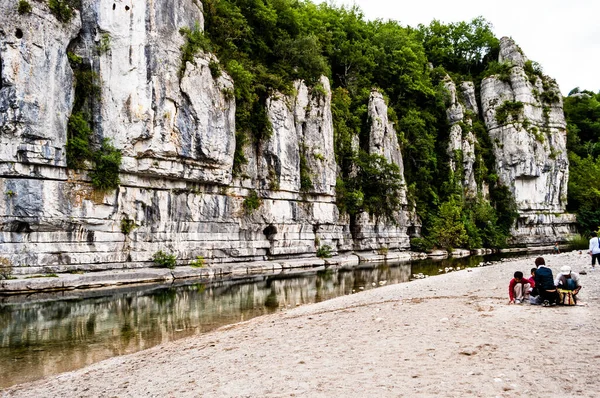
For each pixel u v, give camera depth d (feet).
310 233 179.01
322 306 73.15
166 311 76.43
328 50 245.24
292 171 172.14
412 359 34.09
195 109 135.95
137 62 125.80
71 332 61.46
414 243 226.58
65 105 114.01
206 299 89.20
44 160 107.14
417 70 279.28
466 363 32.24
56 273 105.70
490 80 311.68
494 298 61.77
